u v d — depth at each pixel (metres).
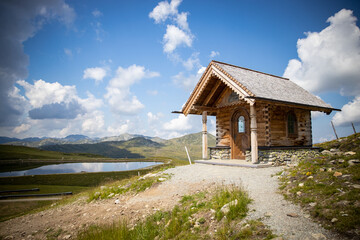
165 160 130.50
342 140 17.38
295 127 15.93
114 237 6.68
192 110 17.58
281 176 9.04
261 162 13.27
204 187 9.31
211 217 6.29
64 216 11.06
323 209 5.27
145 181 12.45
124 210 9.23
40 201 25.50
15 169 92.56
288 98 14.45
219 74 14.61
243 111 15.77
